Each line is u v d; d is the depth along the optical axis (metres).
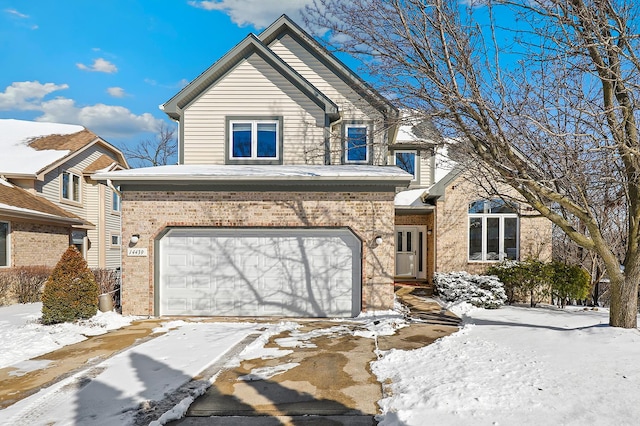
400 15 7.61
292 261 10.34
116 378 5.71
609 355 5.94
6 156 18.44
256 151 12.80
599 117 6.91
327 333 8.31
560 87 7.23
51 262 16.66
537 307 11.86
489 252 14.07
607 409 4.32
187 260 10.35
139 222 10.19
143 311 10.11
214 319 9.84
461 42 7.27
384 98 8.98
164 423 4.42
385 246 10.12
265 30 13.53
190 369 6.04
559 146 7.29
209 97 12.80
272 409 4.75
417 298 12.88
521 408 4.43
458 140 8.34
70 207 20.08
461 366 5.86
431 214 14.73
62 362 6.50
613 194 9.36
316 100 12.77
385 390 5.21
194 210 10.23
